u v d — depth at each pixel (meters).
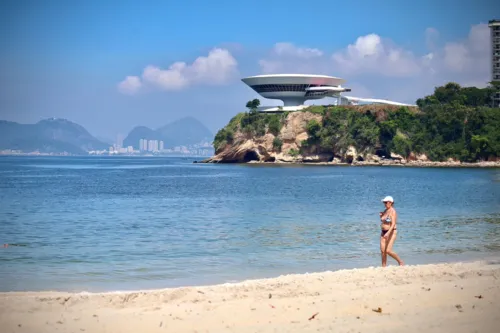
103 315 12.26
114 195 57.62
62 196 56.47
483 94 165.50
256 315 12.19
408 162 147.00
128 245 24.75
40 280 17.36
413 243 24.67
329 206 44.25
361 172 111.81
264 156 164.62
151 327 11.46
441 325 11.38
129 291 15.18
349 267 19.42
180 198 53.31
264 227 31.02
